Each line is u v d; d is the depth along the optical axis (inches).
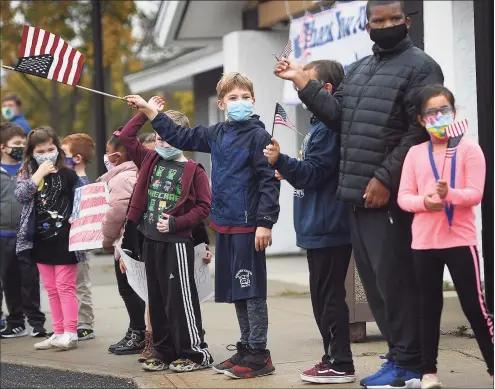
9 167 327.9
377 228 201.6
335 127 207.6
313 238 214.2
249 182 229.1
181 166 243.6
